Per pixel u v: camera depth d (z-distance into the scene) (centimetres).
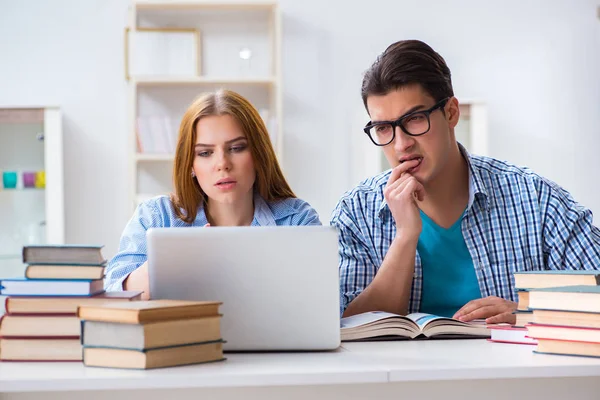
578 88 472
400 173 206
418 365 136
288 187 232
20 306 145
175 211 223
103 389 132
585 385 141
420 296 221
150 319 135
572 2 471
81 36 447
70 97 447
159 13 447
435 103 202
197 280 156
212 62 450
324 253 157
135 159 424
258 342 156
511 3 468
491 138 469
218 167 209
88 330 138
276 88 432
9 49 443
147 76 428
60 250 147
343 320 183
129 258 218
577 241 218
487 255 220
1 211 420
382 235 228
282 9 458
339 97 460
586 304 145
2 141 420
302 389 136
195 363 140
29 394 132
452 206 220
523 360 142
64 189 446
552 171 471
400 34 463
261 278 156
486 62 467
